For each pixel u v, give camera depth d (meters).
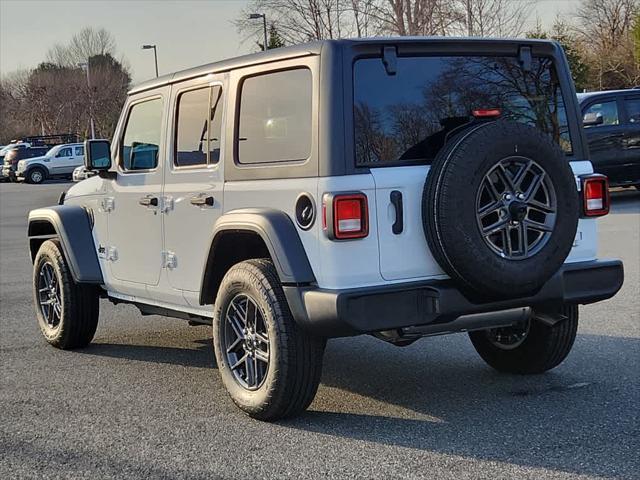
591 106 15.52
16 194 32.12
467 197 4.29
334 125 4.41
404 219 4.47
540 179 4.49
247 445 4.52
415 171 4.51
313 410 5.08
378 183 4.42
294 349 4.61
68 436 4.79
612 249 10.78
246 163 5.00
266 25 22.75
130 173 6.18
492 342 5.79
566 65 5.16
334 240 4.34
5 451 4.58
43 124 60.97
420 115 4.63
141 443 4.63
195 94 5.49
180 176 5.57
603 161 15.48
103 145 6.30
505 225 4.42
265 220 4.62
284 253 4.51
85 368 6.38
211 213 5.24
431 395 5.32
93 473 4.22
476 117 4.70
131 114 6.25
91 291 6.86
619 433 4.47
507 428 4.62
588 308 7.64
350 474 4.05
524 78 5.00
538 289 4.68
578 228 5.01
